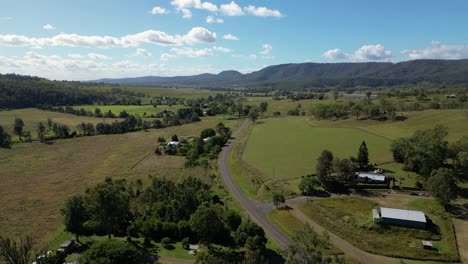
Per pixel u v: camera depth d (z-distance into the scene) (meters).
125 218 96.00
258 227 83.31
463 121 172.62
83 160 170.00
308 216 97.94
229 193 121.19
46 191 125.31
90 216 89.56
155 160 169.25
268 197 114.31
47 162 165.75
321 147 169.38
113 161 167.75
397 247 78.94
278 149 173.75
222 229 85.50
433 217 91.81
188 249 81.88
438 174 96.12
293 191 116.06
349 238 84.38
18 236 90.19
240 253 78.81
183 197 98.81
